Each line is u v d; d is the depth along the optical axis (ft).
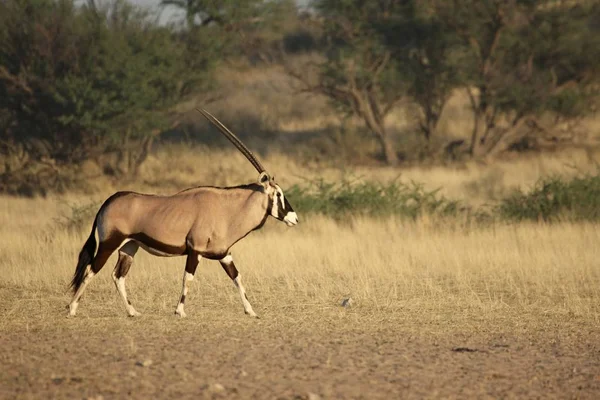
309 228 189.37
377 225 190.70
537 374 78.07
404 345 89.35
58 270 136.05
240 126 429.79
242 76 471.21
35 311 107.14
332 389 71.36
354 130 411.95
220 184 320.29
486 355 85.35
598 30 399.85
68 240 165.17
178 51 329.11
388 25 371.76
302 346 87.76
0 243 161.27
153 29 322.34
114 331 94.84
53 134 315.17
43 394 68.64
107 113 300.81
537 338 94.53
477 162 370.53
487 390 72.38
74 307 103.45
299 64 445.37
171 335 92.79
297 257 150.41
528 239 167.53
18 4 305.73
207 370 76.79
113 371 76.02
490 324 101.81
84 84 301.02
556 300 118.11
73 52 306.76
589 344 91.61
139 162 325.83
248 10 345.51
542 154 380.17
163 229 101.91
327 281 130.62
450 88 381.40
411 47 385.50
